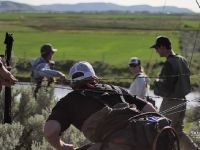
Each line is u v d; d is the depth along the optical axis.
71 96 10.05
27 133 15.99
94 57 122.62
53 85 19.31
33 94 19.00
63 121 9.91
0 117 17.17
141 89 20.55
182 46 108.75
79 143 14.73
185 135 18.88
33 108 18.11
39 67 21.17
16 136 14.80
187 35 125.56
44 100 18.41
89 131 9.95
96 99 10.02
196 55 78.00
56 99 19.11
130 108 9.99
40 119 16.03
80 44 165.12
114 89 10.45
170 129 9.64
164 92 19.27
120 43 170.62
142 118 9.86
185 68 19.45
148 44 165.62
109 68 99.44
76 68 10.38
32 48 135.12
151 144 9.59
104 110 9.88
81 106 9.97
